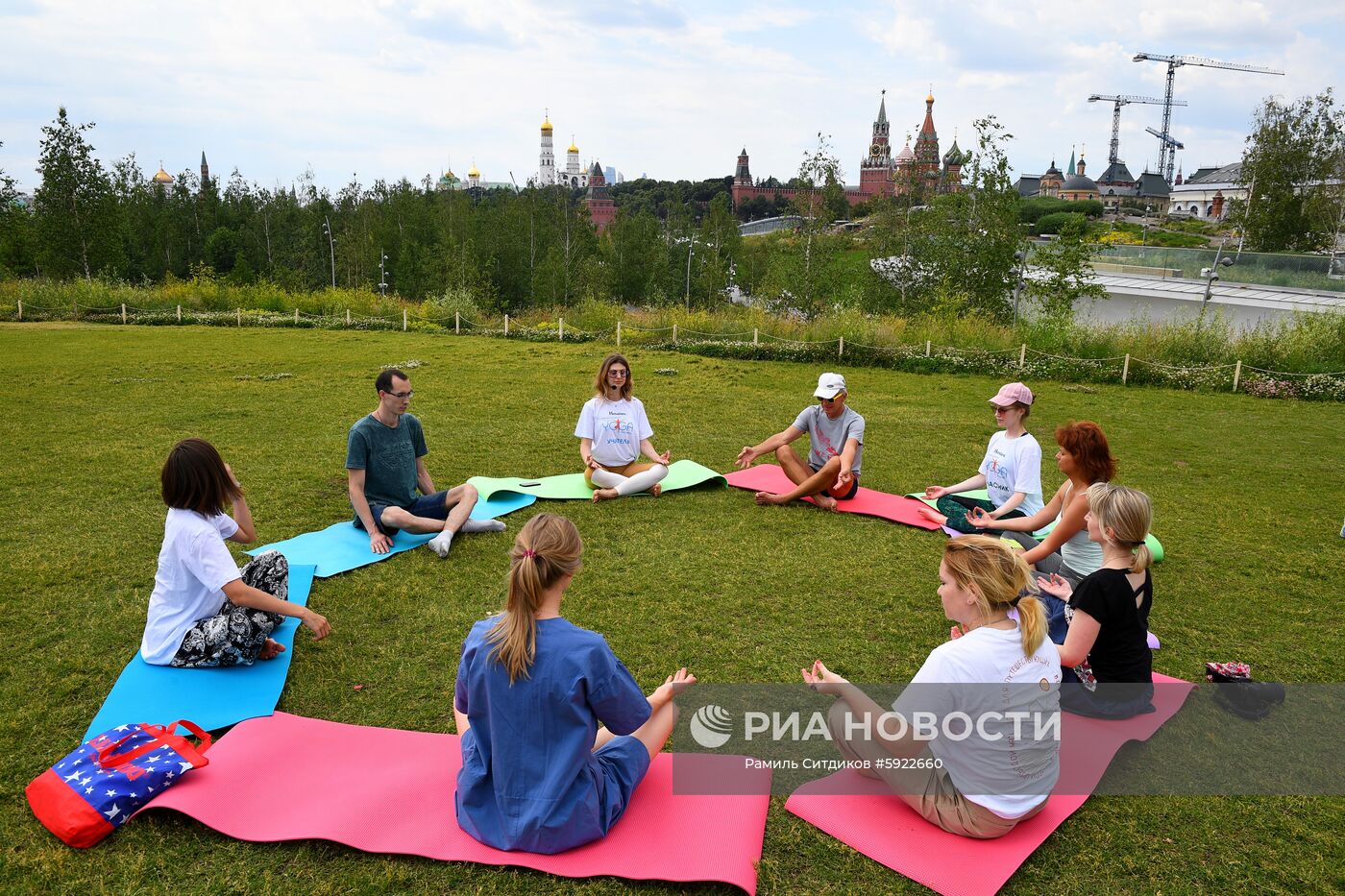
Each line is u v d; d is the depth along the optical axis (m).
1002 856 2.74
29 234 41.38
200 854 2.70
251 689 3.66
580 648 2.54
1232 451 9.23
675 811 2.89
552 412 10.34
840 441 6.55
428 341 18.31
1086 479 4.23
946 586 2.85
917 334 17.45
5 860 2.66
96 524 5.83
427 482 5.89
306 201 80.12
